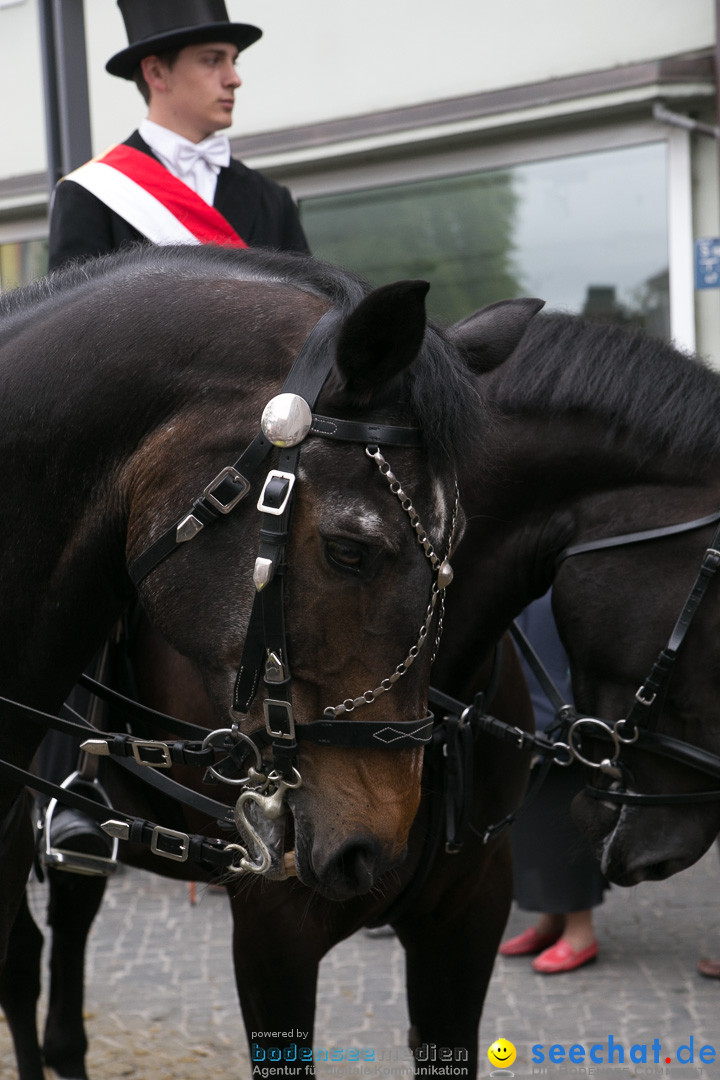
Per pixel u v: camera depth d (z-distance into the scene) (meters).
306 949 2.12
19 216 7.10
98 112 6.57
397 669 1.39
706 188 5.40
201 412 1.44
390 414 1.41
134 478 1.47
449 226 6.02
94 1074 3.20
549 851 3.74
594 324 2.16
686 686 1.98
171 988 3.80
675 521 2.00
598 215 5.65
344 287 1.54
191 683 2.23
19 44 6.82
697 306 5.45
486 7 5.68
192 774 2.26
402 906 2.21
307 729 1.39
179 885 4.88
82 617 1.58
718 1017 3.44
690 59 5.23
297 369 1.41
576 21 5.48
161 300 1.52
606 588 2.03
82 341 1.52
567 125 5.64
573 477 2.09
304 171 6.31
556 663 3.62
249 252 1.65
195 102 2.83
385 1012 3.55
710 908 4.33
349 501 1.36
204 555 1.41
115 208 2.61
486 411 1.55
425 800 2.14
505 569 2.15
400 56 5.91
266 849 1.49
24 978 2.97
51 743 2.42
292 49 6.17
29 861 2.05
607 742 2.09
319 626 1.37
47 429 1.52
